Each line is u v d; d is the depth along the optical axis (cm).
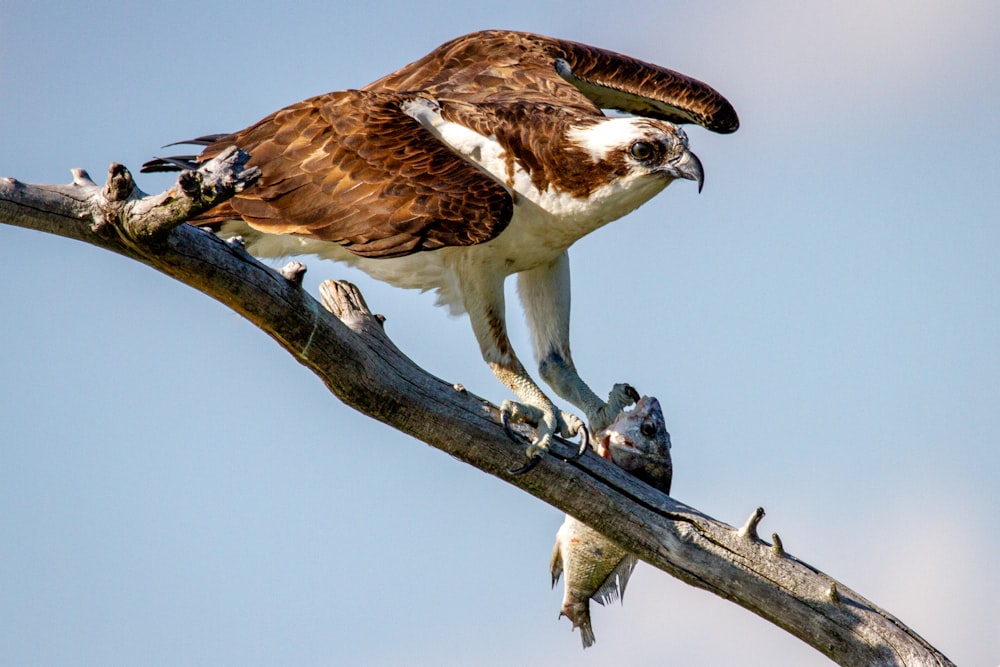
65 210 826
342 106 1188
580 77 1409
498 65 1362
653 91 1428
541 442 1048
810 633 1038
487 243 1187
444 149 1159
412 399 1015
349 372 979
